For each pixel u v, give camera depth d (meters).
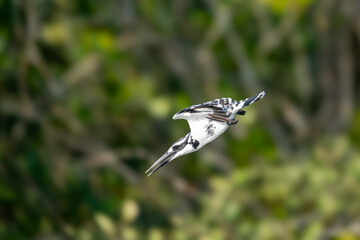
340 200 11.68
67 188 13.32
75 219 13.20
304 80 16.22
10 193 12.88
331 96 16.45
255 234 11.33
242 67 15.25
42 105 13.75
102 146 13.82
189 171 14.84
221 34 15.45
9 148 13.35
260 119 15.38
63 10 14.39
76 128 13.78
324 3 15.91
